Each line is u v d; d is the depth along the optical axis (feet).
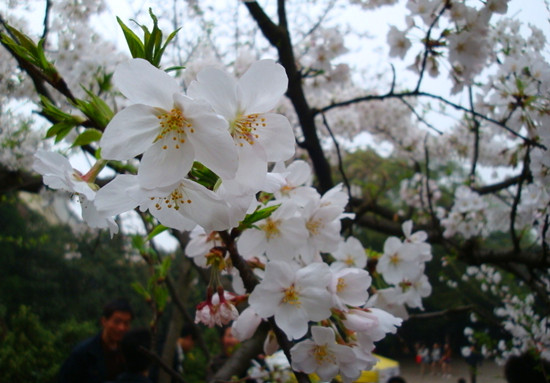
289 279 4.37
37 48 3.99
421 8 8.91
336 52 13.62
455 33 8.88
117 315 10.93
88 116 3.99
